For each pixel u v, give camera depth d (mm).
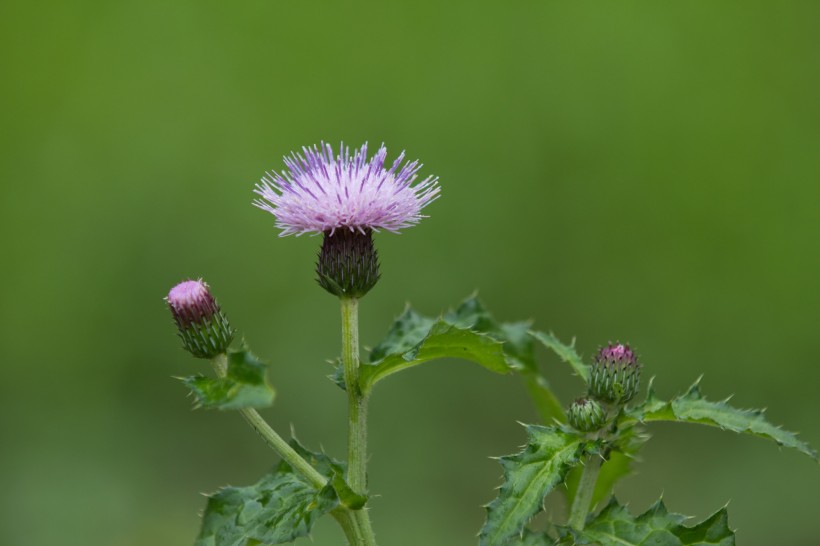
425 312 13578
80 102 15219
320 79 15484
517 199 14445
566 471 3291
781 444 3363
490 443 12016
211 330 3947
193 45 15695
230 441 12305
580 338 14062
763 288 13984
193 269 13984
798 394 13406
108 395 13328
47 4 15570
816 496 10727
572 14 15383
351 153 14969
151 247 14109
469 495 11266
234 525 3359
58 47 15422
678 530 3236
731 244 14281
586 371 3949
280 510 3373
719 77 15180
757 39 15320
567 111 14812
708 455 11438
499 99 14922
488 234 14156
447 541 10469
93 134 14953
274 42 15680
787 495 10758
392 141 14883
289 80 15484
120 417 12945
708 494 10891
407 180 4004
